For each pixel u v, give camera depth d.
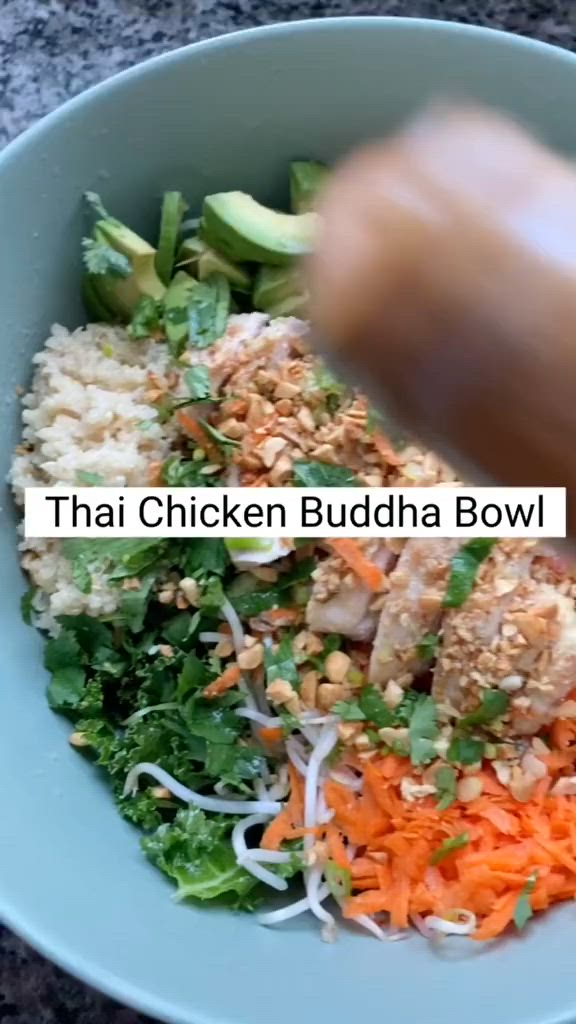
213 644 0.44
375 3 0.50
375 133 0.42
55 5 0.50
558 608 0.42
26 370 0.45
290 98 0.44
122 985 0.36
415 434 0.26
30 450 0.45
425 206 0.24
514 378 0.22
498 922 0.40
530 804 0.42
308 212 0.43
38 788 0.41
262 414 0.44
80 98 0.42
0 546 0.43
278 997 0.37
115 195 0.45
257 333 0.45
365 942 0.41
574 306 0.22
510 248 0.23
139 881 0.40
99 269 0.44
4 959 0.42
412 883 0.41
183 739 0.43
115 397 0.45
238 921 0.41
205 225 0.45
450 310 0.23
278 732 0.43
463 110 0.32
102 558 0.43
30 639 0.43
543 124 0.43
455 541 0.42
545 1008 0.36
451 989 0.38
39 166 0.43
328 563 0.43
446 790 0.42
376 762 0.42
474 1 0.49
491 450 0.23
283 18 0.50
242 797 0.43
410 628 0.42
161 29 0.50
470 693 0.42
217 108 0.44
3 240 0.43
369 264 0.24
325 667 0.43
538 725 0.42
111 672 0.43
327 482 0.43
